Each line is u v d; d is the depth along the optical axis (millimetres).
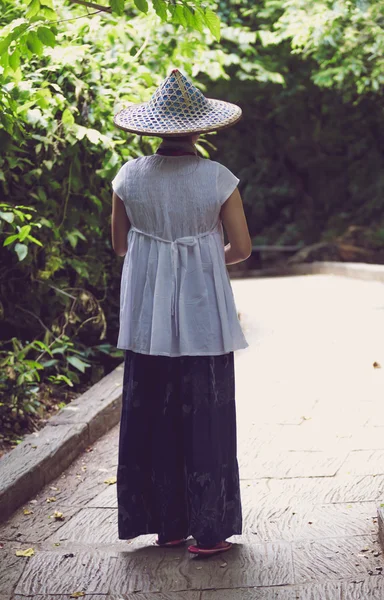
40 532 3650
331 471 4230
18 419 5066
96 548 3473
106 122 5754
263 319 8398
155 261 3250
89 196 5770
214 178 3211
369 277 12234
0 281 5789
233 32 10188
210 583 3129
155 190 3219
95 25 5859
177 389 3291
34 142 5602
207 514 3270
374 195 19531
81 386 6020
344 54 9680
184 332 3195
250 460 4449
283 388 5770
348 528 3545
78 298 5945
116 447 4758
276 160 20719
